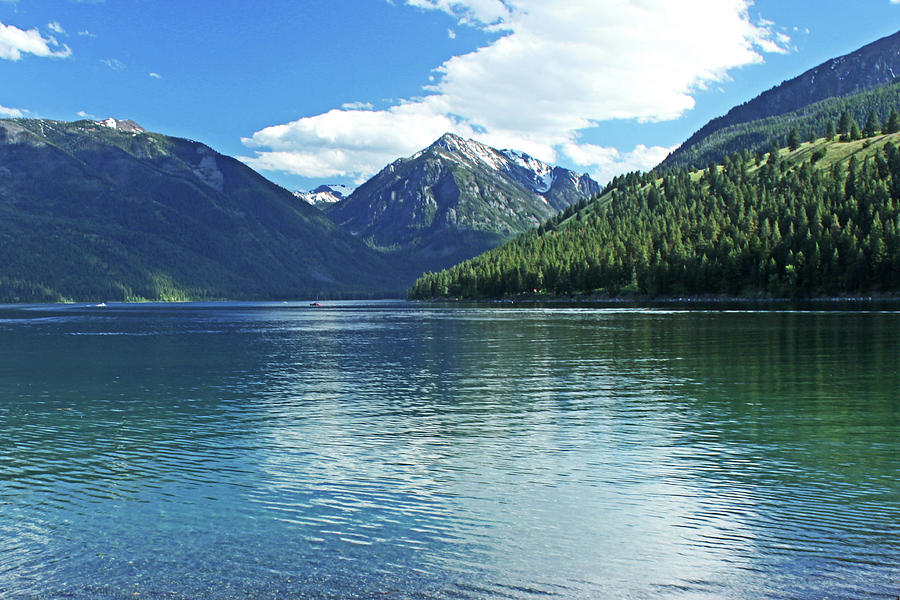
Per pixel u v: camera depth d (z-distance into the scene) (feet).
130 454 85.30
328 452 84.99
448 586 47.52
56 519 61.72
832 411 104.88
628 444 86.74
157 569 51.03
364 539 56.08
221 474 75.66
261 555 53.21
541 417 105.19
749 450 82.43
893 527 57.11
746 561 50.98
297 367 179.11
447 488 69.41
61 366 187.32
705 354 186.19
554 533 56.85
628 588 46.98
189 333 341.82
